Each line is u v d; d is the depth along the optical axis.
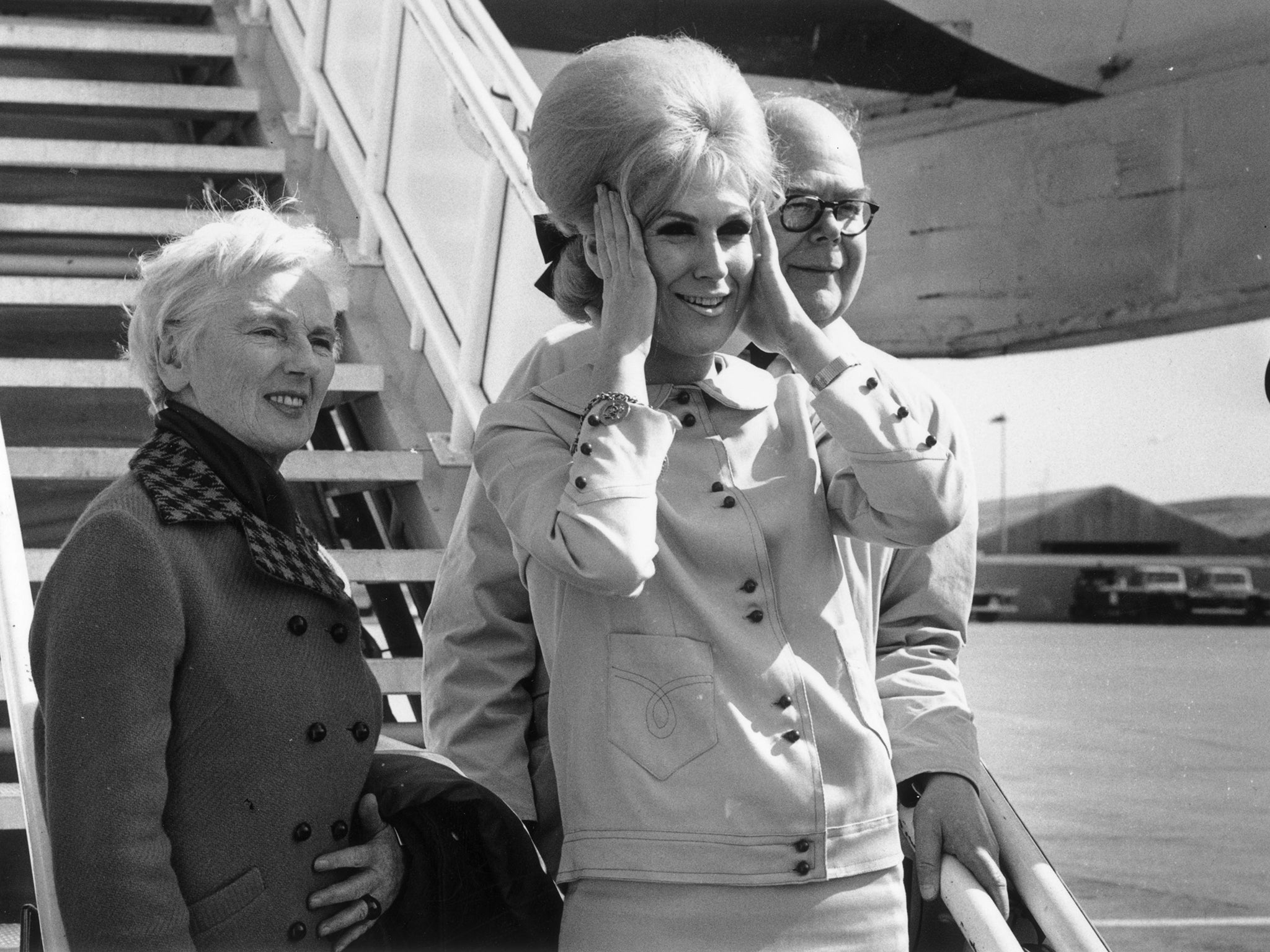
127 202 5.72
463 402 4.19
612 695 1.96
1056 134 12.45
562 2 10.14
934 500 2.00
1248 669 14.17
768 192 2.06
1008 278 12.95
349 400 4.61
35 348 4.89
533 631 2.35
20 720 2.09
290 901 1.92
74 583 1.81
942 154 12.66
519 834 2.10
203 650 1.86
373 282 4.91
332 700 1.97
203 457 1.96
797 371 2.13
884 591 2.38
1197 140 12.35
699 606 1.96
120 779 1.75
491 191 4.09
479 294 4.16
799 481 2.08
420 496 4.17
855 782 1.97
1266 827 8.05
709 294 2.01
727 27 10.87
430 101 4.60
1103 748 10.28
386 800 2.09
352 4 5.30
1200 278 12.63
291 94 5.99
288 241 2.04
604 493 1.90
